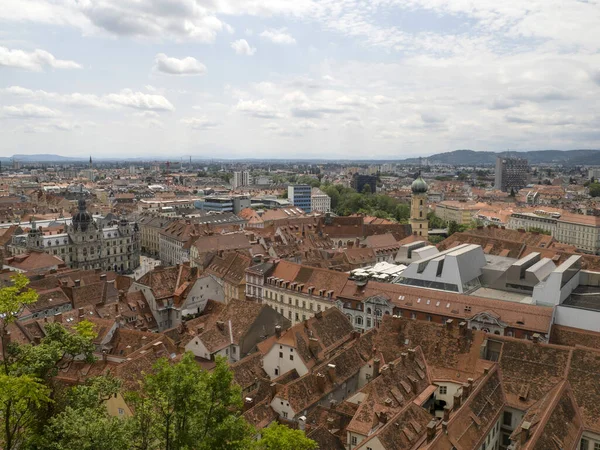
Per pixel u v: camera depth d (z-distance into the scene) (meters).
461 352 94.50
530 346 89.00
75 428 46.38
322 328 109.12
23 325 109.12
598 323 103.81
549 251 163.88
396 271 148.50
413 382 86.88
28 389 44.84
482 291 129.62
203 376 52.09
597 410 76.38
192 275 150.75
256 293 161.38
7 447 47.88
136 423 49.75
